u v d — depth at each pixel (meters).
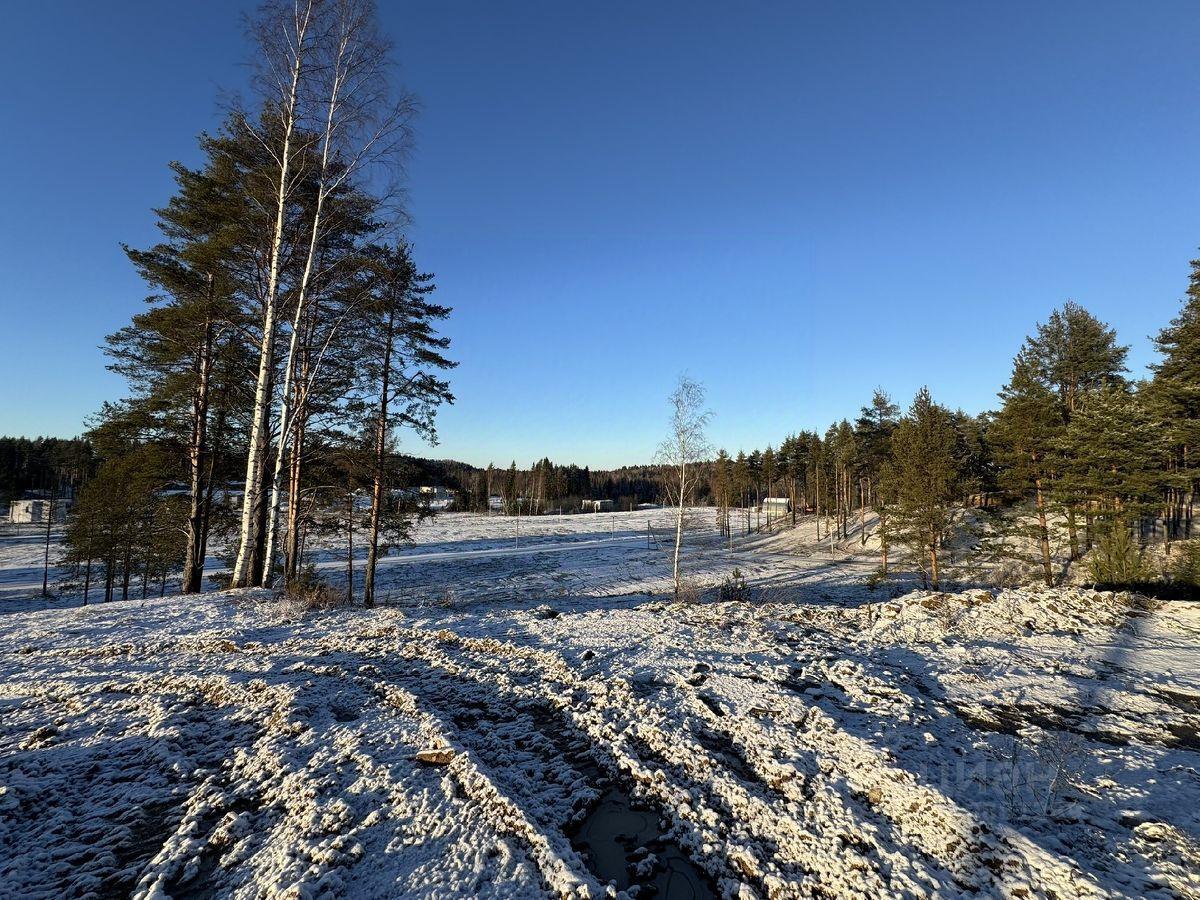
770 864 3.32
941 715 5.64
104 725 5.11
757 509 68.94
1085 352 27.33
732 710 5.59
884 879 3.17
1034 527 22.36
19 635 8.18
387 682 6.36
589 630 8.71
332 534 18.67
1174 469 24.05
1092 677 6.95
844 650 7.97
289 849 3.32
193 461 14.99
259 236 13.59
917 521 24.17
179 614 9.37
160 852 3.34
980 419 39.56
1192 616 9.59
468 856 3.33
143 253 14.33
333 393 15.78
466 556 41.78
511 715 5.64
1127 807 3.94
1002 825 3.61
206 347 14.64
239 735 5.02
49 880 3.12
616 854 3.52
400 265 15.71
